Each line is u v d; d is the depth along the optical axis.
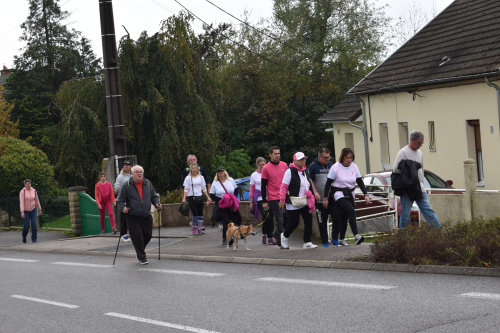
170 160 24.53
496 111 16.02
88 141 24.39
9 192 21.80
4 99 39.59
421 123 19.31
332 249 9.31
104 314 6.14
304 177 9.61
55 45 46.44
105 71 15.00
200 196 13.88
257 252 9.83
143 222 9.84
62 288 7.96
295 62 40.03
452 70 17.50
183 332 5.20
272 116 36.94
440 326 4.72
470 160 11.70
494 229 7.84
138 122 25.20
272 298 6.31
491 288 5.94
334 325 5.02
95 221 17.16
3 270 10.45
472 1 20.55
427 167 19.23
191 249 11.08
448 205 11.98
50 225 19.28
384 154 22.22
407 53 21.23
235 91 37.88
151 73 25.17
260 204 11.30
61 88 26.75
